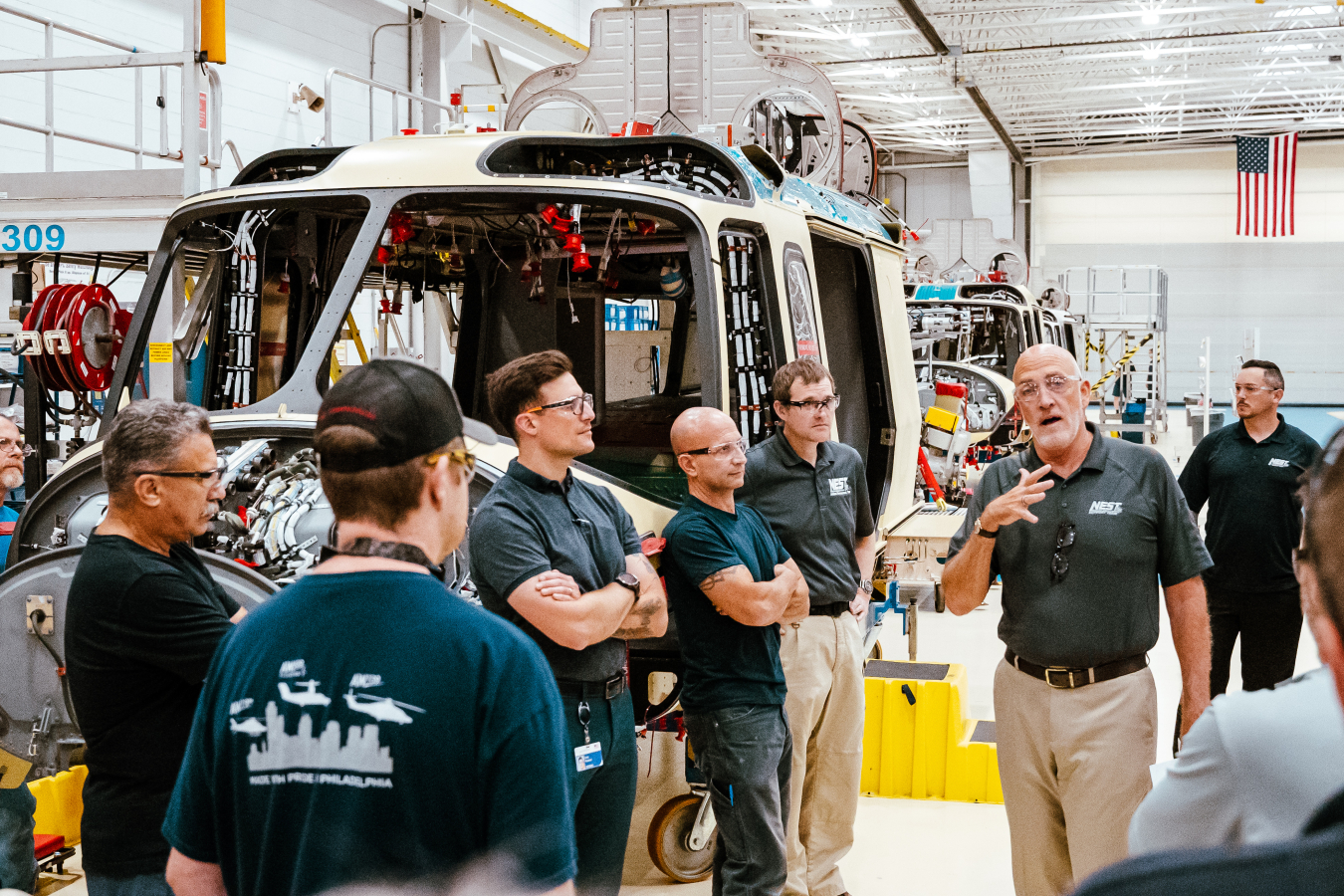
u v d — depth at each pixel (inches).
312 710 51.9
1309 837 26.0
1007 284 527.2
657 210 137.0
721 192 158.7
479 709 51.9
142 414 83.7
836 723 133.2
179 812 57.1
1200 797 38.6
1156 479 105.0
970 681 252.5
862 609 140.3
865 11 730.8
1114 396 740.0
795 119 238.5
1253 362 167.3
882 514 200.4
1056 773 108.7
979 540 108.3
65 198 208.1
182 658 80.3
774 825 114.4
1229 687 220.4
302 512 126.9
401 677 51.4
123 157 377.7
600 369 204.4
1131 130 1142.3
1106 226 1262.3
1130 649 104.6
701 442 112.6
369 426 52.9
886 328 215.0
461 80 547.5
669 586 117.7
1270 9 725.9
